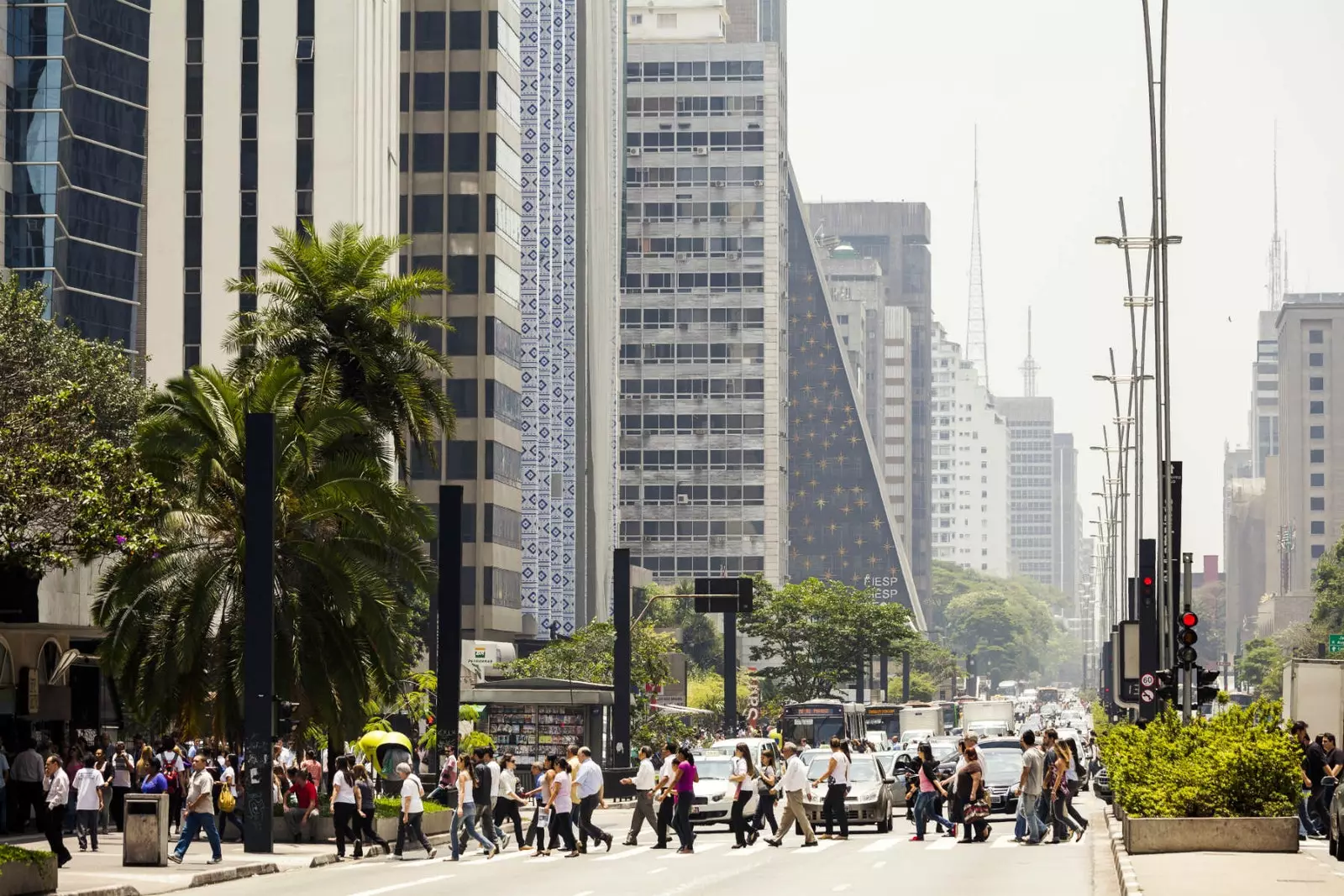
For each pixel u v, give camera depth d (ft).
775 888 180.24
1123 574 561.43
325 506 284.20
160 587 279.49
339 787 237.25
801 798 252.83
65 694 340.39
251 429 242.78
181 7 608.60
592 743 440.86
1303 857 194.59
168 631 277.85
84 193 602.03
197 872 200.64
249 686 240.73
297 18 602.85
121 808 276.00
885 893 171.42
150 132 605.31
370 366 321.73
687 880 192.13
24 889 163.53
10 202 595.88
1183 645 267.18
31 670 325.42
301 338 322.55
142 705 280.10
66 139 598.34
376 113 635.66
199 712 283.79
